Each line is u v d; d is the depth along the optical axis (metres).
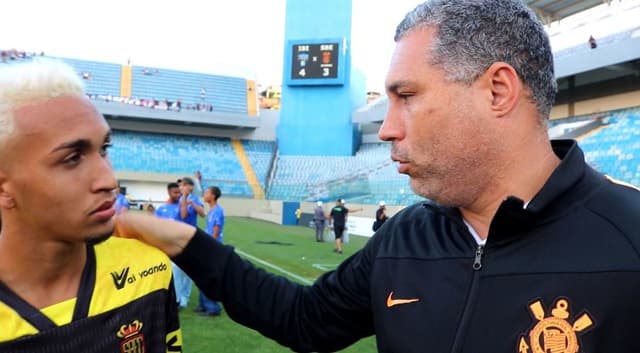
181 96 35.66
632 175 17.08
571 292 1.01
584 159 1.16
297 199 28.72
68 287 1.12
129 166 29.59
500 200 1.13
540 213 1.07
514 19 1.06
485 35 1.05
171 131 32.88
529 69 1.07
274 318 1.50
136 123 32.09
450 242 1.21
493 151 1.09
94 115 1.02
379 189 24.86
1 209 1.02
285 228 21.12
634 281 0.97
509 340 1.04
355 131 31.64
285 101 31.92
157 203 27.08
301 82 31.33
